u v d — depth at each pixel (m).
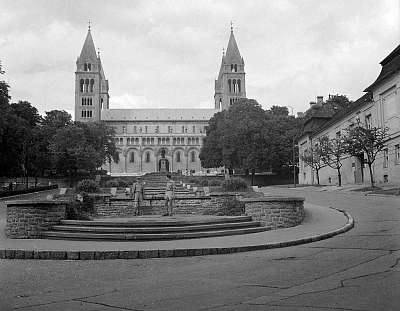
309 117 77.00
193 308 7.02
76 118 156.88
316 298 7.26
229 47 168.25
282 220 18.27
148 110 178.50
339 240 14.27
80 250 13.12
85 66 159.62
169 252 12.98
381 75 44.84
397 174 40.69
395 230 15.30
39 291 8.84
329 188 44.91
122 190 37.75
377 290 7.55
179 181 59.41
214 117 100.56
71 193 30.80
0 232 18.92
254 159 78.81
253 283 8.75
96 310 7.15
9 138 54.56
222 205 24.17
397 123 40.59
